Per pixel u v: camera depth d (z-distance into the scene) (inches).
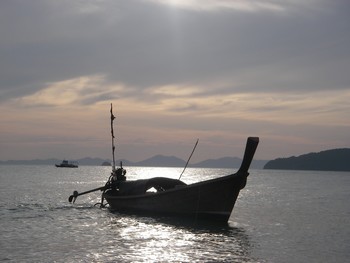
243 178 1160.2
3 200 1923.0
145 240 965.2
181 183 1451.8
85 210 1530.5
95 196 2277.3
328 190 3351.4
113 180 1592.0
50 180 4158.5
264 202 2105.1
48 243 912.9
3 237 973.8
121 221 1256.2
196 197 1236.5
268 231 1143.0
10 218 1294.3
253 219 1401.3
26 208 1585.9
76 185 3304.6
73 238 976.3
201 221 1242.0
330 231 1162.0
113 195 1574.8
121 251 845.8
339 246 946.7
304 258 826.8
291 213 1610.5
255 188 3496.6
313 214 1583.4
